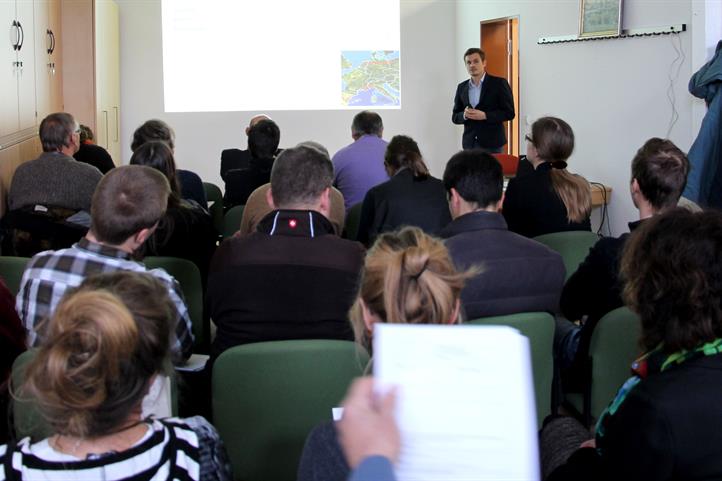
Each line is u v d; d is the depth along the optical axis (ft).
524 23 23.91
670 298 4.50
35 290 6.86
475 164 8.36
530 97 23.82
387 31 28.43
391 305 4.14
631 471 4.30
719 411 4.24
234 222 14.88
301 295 7.25
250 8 27.48
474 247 7.69
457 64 29.09
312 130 28.22
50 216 12.72
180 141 27.76
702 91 15.92
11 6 16.98
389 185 12.08
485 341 3.00
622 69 19.58
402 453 2.87
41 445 3.97
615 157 20.07
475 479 2.85
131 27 27.40
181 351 7.28
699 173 15.87
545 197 11.48
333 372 6.27
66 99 23.76
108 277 4.25
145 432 4.08
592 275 8.02
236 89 27.73
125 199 6.93
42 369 3.70
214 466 4.27
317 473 3.79
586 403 7.72
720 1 16.74
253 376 6.26
